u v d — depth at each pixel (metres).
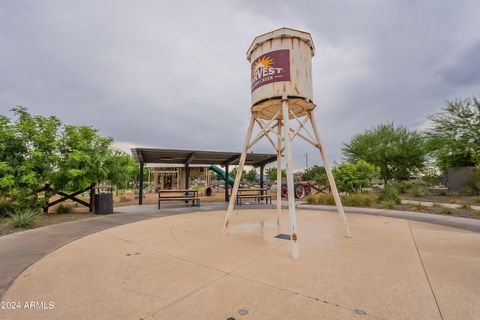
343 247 3.92
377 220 6.74
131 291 2.32
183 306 2.03
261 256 3.44
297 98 4.54
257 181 55.12
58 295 2.25
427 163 20.69
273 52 4.67
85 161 8.02
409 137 21.08
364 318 1.83
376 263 3.12
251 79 5.20
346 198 11.20
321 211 8.86
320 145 5.04
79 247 3.97
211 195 21.59
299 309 1.96
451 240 4.39
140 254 3.55
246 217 7.51
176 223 6.38
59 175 7.77
